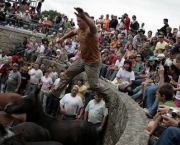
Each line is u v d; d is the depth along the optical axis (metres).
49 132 8.13
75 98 10.81
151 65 10.59
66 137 8.12
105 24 20.72
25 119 8.82
